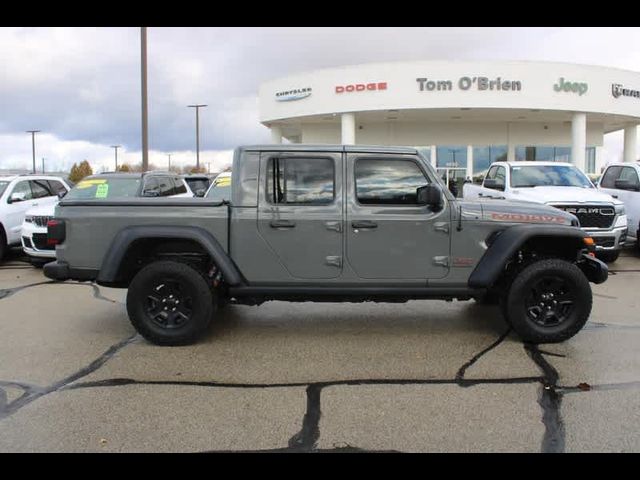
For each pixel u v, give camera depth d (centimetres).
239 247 511
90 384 427
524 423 354
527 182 1069
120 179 1068
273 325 595
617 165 1188
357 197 513
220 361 480
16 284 856
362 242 512
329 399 396
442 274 519
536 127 3045
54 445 328
